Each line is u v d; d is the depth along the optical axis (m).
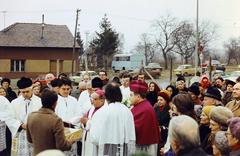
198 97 9.48
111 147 7.45
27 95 9.46
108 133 7.45
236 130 4.80
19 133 9.38
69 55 66.25
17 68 64.56
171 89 10.88
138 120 7.89
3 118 9.41
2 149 10.59
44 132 6.86
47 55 65.50
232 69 75.62
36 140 6.93
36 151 6.93
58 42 65.94
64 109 9.48
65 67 66.12
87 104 9.97
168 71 78.25
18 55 64.44
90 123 8.12
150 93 10.95
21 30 65.88
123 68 74.19
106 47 86.69
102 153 7.45
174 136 4.43
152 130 7.99
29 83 9.45
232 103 8.73
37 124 6.90
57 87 9.58
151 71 59.78
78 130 7.95
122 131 7.49
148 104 8.09
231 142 4.85
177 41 90.25
